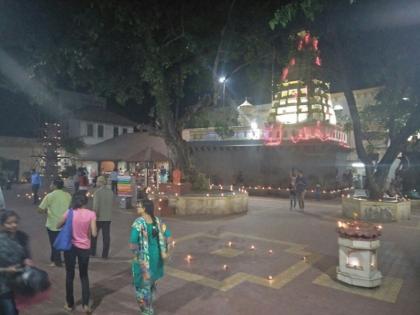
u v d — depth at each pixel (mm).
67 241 4676
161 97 13766
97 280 5926
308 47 12758
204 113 15680
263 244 8641
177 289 5559
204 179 15547
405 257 7703
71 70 11383
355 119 13445
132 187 14617
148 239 4289
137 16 10406
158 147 26750
